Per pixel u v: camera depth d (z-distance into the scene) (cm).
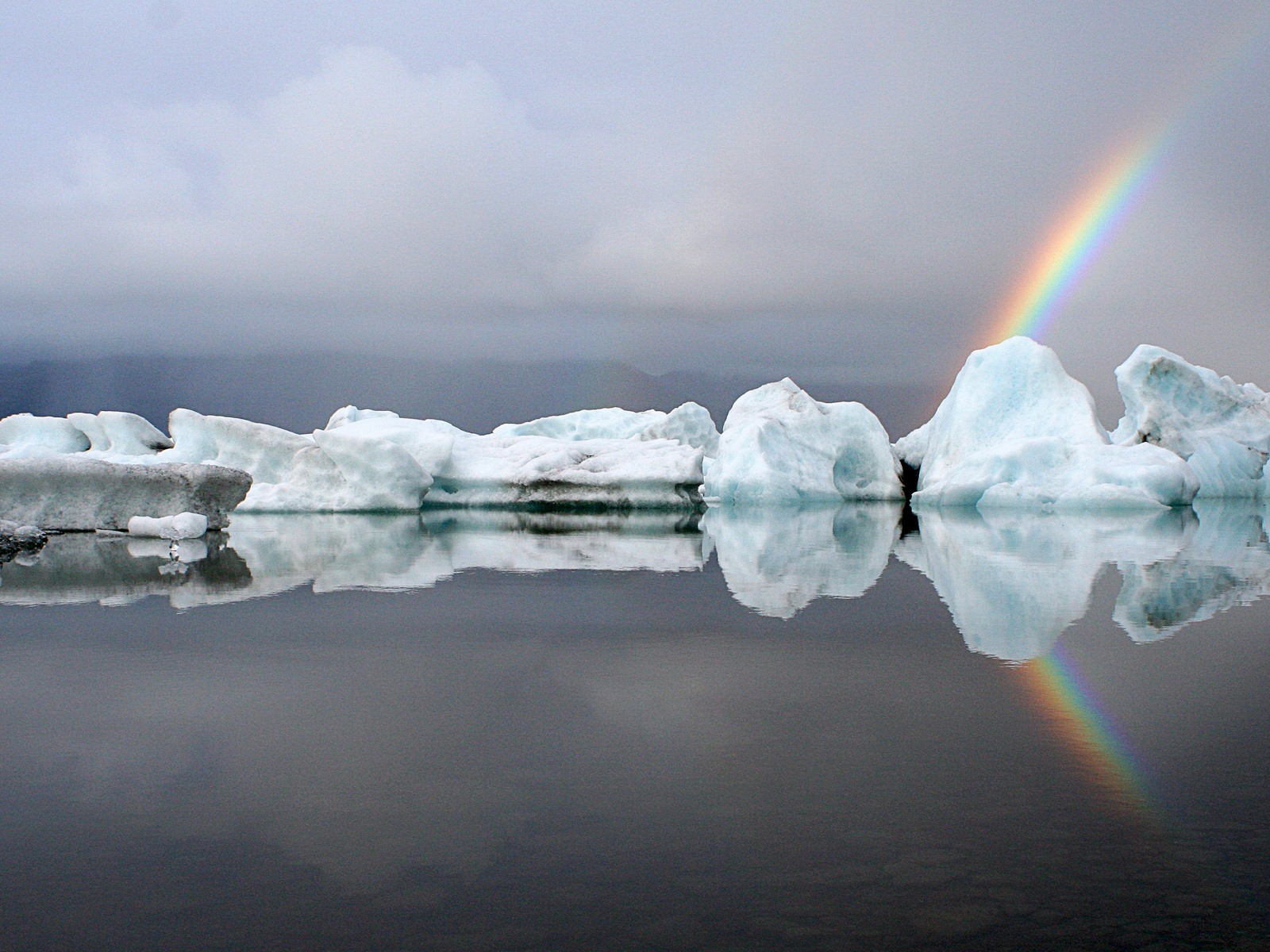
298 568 1059
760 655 571
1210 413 3047
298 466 2223
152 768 366
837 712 443
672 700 467
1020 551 1297
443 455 2423
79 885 268
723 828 305
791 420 3091
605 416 4038
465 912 252
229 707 455
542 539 1509
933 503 2664
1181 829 304
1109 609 753
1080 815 316
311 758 377
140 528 1513
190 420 2350
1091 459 2497
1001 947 234
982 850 288
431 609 754
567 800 331
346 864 280
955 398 2938
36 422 2762
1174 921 247
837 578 969
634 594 844
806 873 273
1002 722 426
